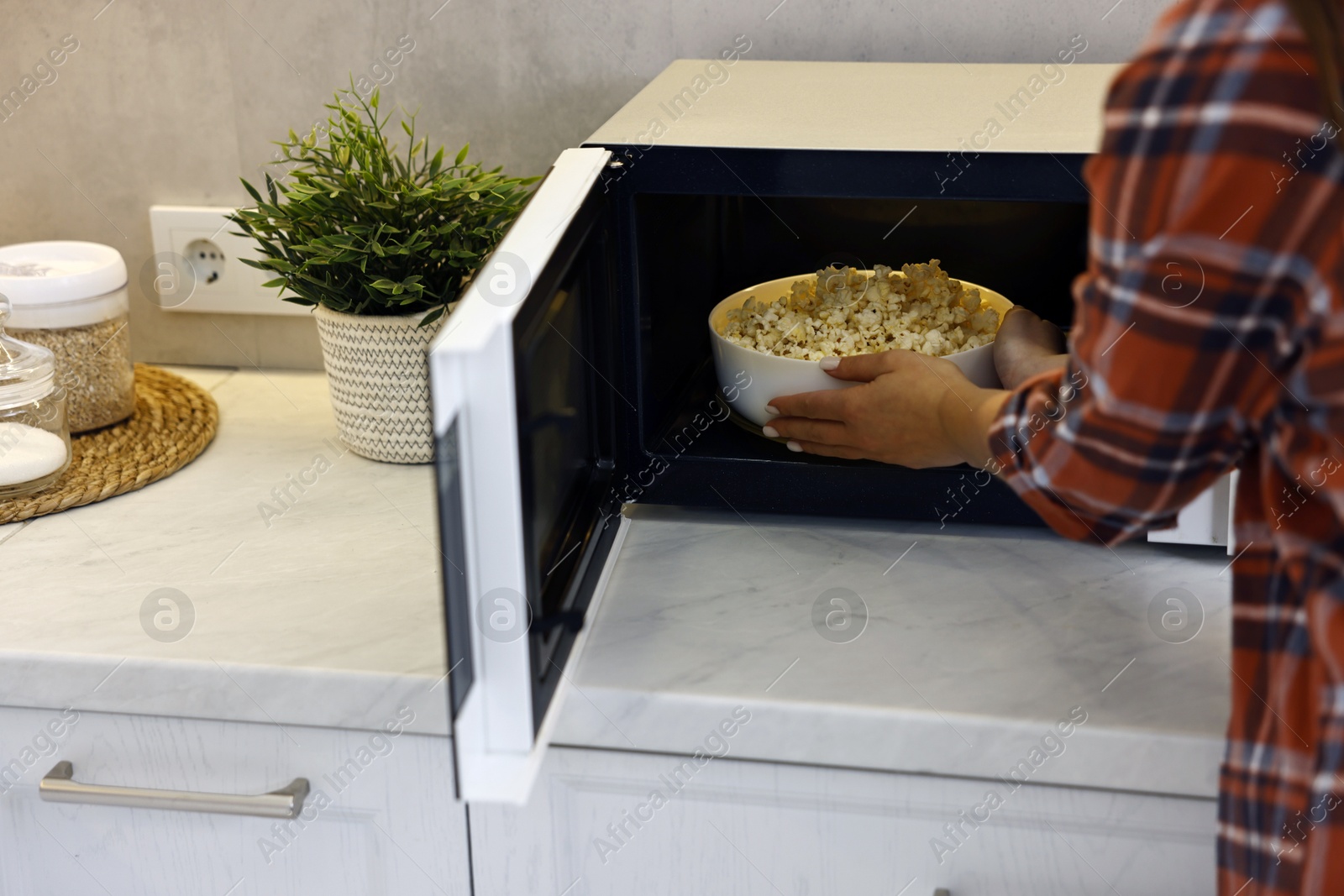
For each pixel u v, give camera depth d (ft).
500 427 1.80
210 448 3.45
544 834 2.51
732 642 2.48
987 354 2.78
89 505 3.12
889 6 3.32
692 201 3.08
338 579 2.75
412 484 3.24
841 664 2.40
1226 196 1.41
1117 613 2.58
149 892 2.68
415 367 3.16
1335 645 1.54
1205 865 2.31
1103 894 2.37
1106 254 1.54
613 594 2.68
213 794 2.53
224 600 2.66
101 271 3.31
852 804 2.38
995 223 3.23
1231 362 1.52
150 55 3.58
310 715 2.43
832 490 2.82
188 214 3.75
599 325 2.68
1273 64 1.35
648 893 2.54
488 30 3.47
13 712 2.53
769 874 2.48
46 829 2.64
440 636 2.52
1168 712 2.25
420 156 3.64
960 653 2.44
